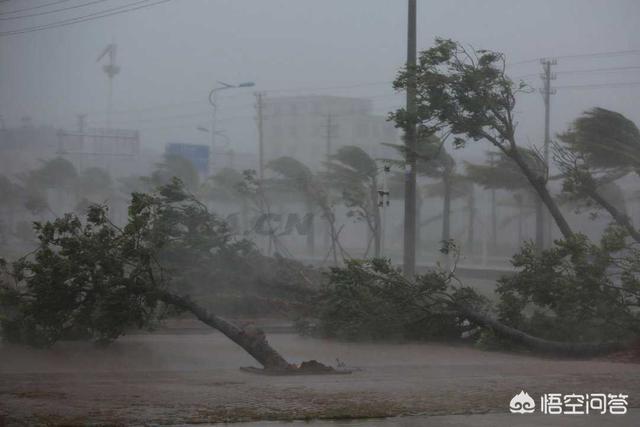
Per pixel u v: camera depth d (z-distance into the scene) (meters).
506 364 13.77
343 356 15.12
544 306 16.48
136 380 11.01
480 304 17.05
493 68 19.95
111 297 13.77
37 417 7.79
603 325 15.85
